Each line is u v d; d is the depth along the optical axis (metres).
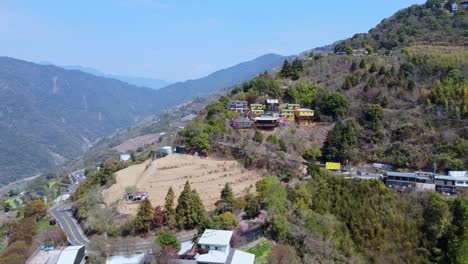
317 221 96.75
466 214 96.69
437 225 98.88
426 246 97.00
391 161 131.25
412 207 104.88
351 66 188.38
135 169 129.50
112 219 101.25
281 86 185.00
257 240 89.75
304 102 170.38
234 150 132.12
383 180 119.31
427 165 126.00
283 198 99.38
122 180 122.62
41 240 94.12
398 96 158.62
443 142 130.62
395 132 141.38
